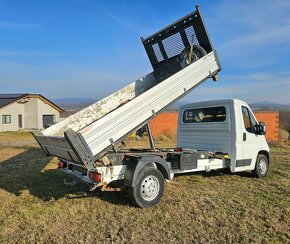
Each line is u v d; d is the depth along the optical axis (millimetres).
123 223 5418
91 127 5637
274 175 9688
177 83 6980
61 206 6332
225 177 9242
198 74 7395
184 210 6090
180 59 8109
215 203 6535
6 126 41906
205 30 7691
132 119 6230
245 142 8836
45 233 5000
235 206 6348
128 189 6227
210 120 9188
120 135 6055
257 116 25078
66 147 6039
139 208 6195
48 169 10328
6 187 7855
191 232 5027
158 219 5613
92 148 5660
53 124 7156
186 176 9273
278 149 18203
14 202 6609
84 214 5891
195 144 9609
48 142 6684
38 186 7930
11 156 14133
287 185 8250
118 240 4738
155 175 6352
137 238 4820
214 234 4957
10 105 42375
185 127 9961
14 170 10266
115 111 5961
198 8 7668
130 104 6180
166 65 8711
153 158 6414
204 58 7496
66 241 4699
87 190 7500
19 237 4852
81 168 6469
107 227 5250
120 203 6527
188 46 8086
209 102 9234
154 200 6320
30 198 6895
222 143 8812
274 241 4707
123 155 6309
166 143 19797
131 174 6125
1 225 5297
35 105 44469
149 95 6488
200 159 7785
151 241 4719
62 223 5438
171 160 7168
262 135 9484
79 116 7445
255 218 5676
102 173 5969
